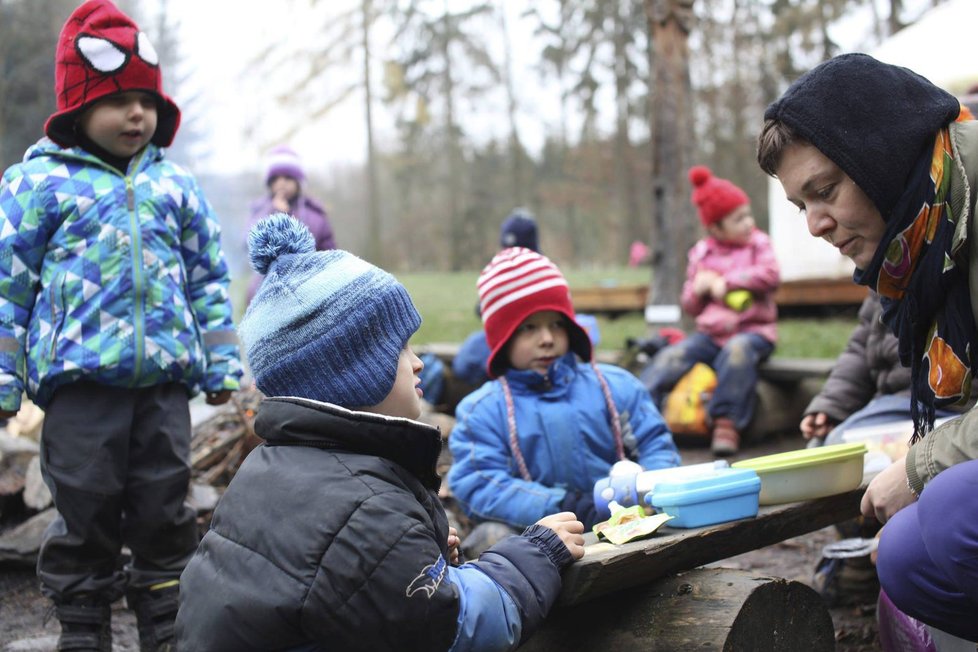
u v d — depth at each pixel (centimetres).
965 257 200
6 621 335
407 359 211
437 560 181
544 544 197
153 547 299
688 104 712
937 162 197
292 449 196
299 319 201
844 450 238
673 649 197
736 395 571
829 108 200
